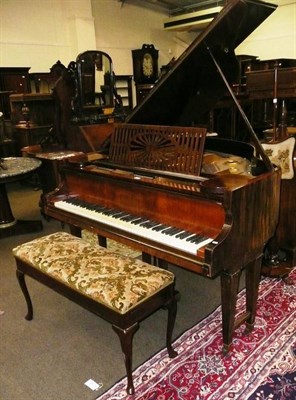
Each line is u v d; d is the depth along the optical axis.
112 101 4.82
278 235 2.58
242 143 2.51
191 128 1.87
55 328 2.13
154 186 1.79
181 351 1.87
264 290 2.40
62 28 7.43
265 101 6.84
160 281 1.59
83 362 1.83
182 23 9.10
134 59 8.72
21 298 2.47
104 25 8.40
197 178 1.78
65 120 4.23
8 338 2.04
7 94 5.94
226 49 2.03
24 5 6.75
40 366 1.81
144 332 2.05
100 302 1.52
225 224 1.54
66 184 2.38
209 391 1.61
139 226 1.82
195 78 2.14
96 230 2.01
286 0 8.44
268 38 8.98
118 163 2.17
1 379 1.74
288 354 1.81
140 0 8.99
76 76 4.30
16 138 5.49
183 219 1.75
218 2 8.88
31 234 3.69
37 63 7.15
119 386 1.66
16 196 5.19
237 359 1.79
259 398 1.56
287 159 2.41
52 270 1.74
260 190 1.67
